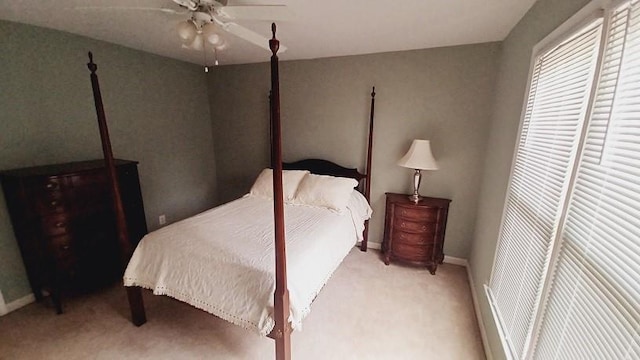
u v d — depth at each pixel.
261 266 1.54
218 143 3.98
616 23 0.88
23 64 2.09
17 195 1.94
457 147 2.79
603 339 0.77
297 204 2.70
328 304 2.26
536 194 1.36
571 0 1.17
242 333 1.93
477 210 2.77
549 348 1.06
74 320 2.04
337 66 3.08
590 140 0.97
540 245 1.25
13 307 2.13
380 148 3.09
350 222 2.57
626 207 0.75
